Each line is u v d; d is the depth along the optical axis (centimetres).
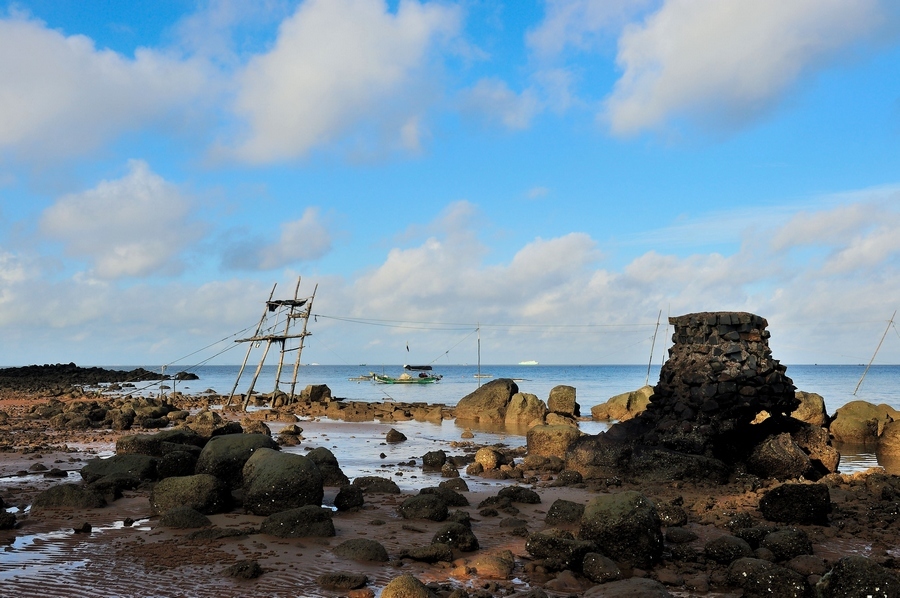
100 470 1811
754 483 1909
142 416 3534
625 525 1154
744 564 1059
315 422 4084
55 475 1969
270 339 5075
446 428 3791
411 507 1471
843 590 916
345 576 1030
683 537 1314
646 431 2178
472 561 1166
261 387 9944
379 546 1177
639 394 4338
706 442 2020
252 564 1070
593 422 4241
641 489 1878
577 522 1407
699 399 2089
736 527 1391
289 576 1064
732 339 2133
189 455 1820
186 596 973
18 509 1520
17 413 4300
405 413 4447
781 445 2027
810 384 10175
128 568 1095
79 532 1307
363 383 11025
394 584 934
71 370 10744
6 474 2006
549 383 10962
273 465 1480
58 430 3312
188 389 8856
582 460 2109
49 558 1145
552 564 1118
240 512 1486
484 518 1505
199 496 1455
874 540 1336
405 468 2275
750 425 2203
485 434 3469
